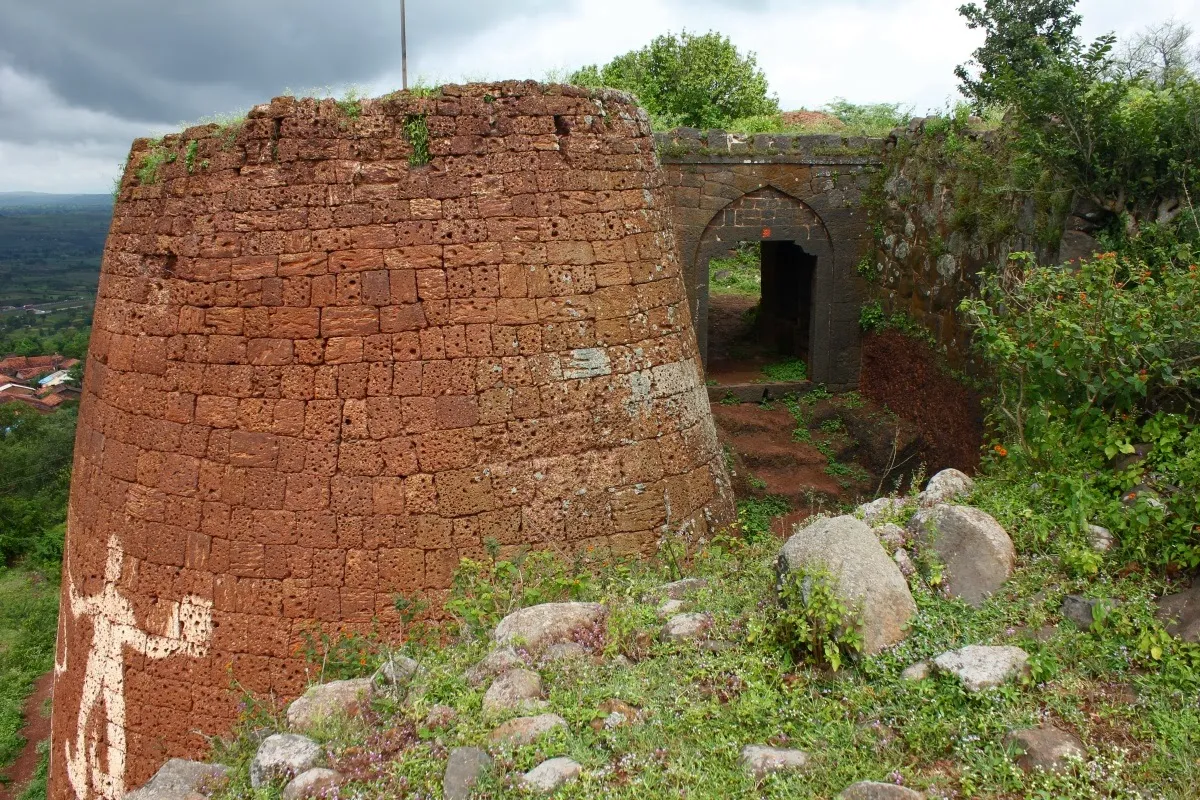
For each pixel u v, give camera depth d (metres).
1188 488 4.38
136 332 6.97
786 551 4.43
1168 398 5.17
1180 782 3.01
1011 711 3.42
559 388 6.74
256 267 6.52
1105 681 3.62
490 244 6.59
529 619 4.76
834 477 12.88
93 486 7.24
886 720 3.55
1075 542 4.44
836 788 3.19
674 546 6.70
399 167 6.52
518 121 6.70
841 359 14.50
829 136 13.69
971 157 11.08
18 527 21.38
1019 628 4.00
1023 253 6.44
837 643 3.94
